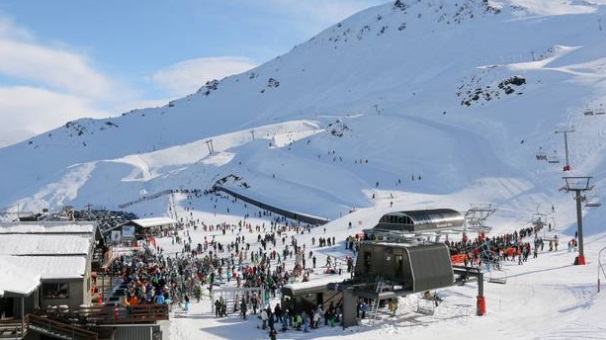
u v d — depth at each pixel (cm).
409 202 10825
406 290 3612
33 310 3078
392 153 14612
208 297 4656
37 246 3484
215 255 6706
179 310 4166
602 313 3142
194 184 16412
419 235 6825
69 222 3953
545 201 9500
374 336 3344
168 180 17825
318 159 15100
